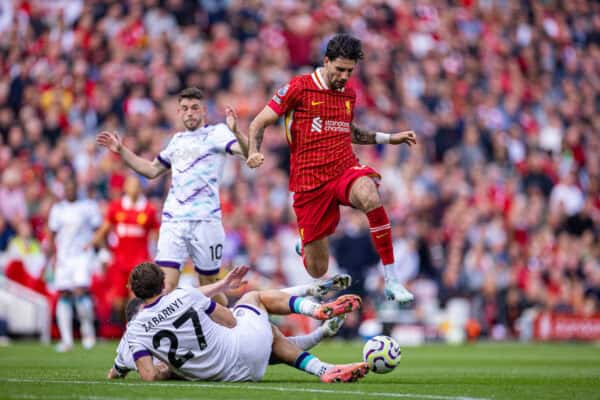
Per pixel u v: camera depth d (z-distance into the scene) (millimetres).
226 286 20156
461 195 59562
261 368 19859
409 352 39625
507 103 71500
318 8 69438
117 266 37094
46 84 57281
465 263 53344
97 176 50469
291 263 51688
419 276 52469
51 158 51844
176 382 19234
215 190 24953
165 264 24750
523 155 67500
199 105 24906
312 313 19797
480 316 52688
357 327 49500
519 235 59312
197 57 61906
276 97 21969
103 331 44688
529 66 77500
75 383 19016
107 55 59938
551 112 72438
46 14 62406
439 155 63875
